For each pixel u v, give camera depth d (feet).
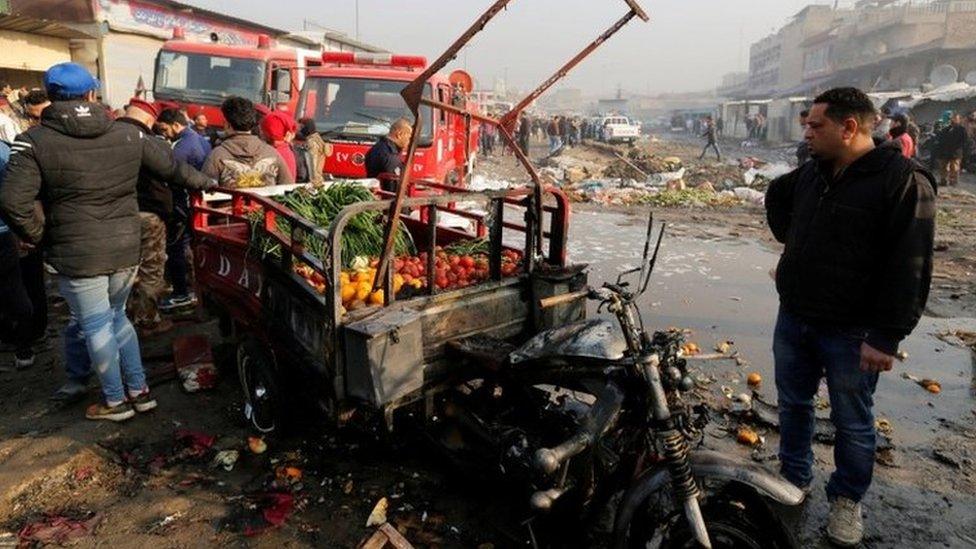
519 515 11.34
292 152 23.08
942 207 46.14
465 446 11.84
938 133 63.31
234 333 16.16
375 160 22.76
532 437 10.56
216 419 14.48
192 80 33.60
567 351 9.79
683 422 8.58
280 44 69.10
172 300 20.79
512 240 33.19
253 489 12.03
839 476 10.69
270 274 13.10
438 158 29.37
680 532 8.97
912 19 149.79
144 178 17.74
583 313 13.69
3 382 15.99
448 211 16.48
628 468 9.64
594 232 37.04
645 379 8.54
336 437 13.71
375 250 14.52
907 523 11.35
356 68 30.19
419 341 10.87
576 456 9.99
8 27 42.37
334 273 10.55
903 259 9.09
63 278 13.05
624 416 9.37
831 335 10.19
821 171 10.03
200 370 15.72
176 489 11.97
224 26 61.77
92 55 48.37
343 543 10.66
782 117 134.62
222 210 15.34
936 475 12.77
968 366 18.04
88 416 14.03
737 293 24.97
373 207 10.99
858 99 9.33
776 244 34.45
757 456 13.33
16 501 11.58
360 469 12.64
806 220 10.21
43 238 12.81
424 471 12.60
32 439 13.34
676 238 35.76
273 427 13.53
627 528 9.16
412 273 13.41
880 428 14.46
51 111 12.05
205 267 15.96
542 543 10.59
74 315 13.47
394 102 29.37
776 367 11.41
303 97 30.01
